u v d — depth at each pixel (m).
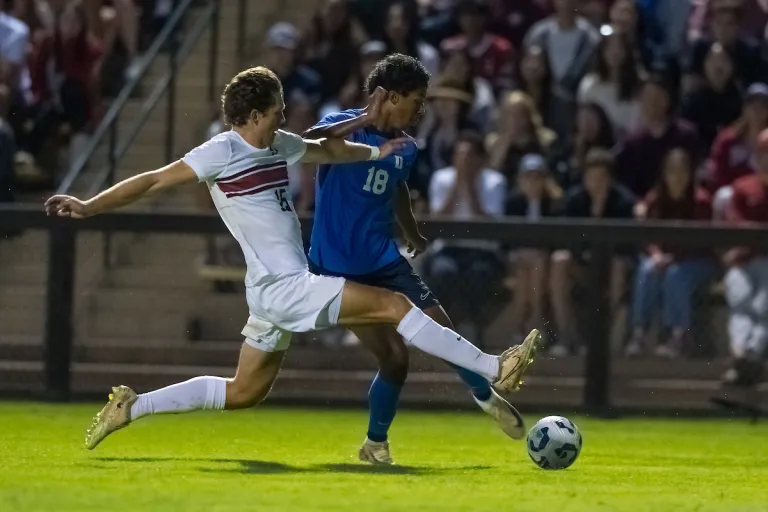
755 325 40.34
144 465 22.16
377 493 18.02
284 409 40.59
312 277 20.98
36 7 54.06
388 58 22.06
